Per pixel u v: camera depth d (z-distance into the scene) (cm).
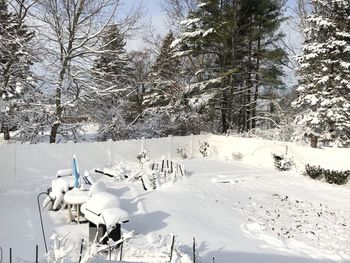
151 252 601
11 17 1762
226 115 2762
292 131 2362
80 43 1895
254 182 1463
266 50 2698
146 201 1029
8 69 1716
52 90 1848
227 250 712
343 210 1143
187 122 2480
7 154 1221
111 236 629
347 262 744
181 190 1203
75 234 726
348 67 1869
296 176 1634
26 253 630
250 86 2906
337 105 1900
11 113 1808
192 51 2580
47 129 1886
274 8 2670
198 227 830
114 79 2142
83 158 1500
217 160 2020
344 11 1914
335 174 1488
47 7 1789
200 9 2588
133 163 1475
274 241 812
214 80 2542
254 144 2020
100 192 715
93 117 2098
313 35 2005
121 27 2003
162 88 3017
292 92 3177
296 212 1088
